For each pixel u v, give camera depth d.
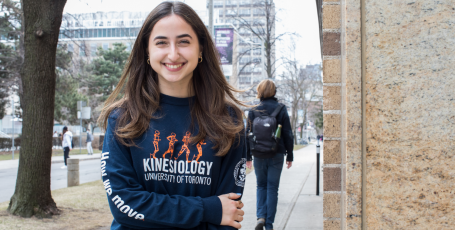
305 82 42.34
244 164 1.73
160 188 1.54
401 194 1.54
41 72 5.54
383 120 1.56
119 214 1.46
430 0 1.56
